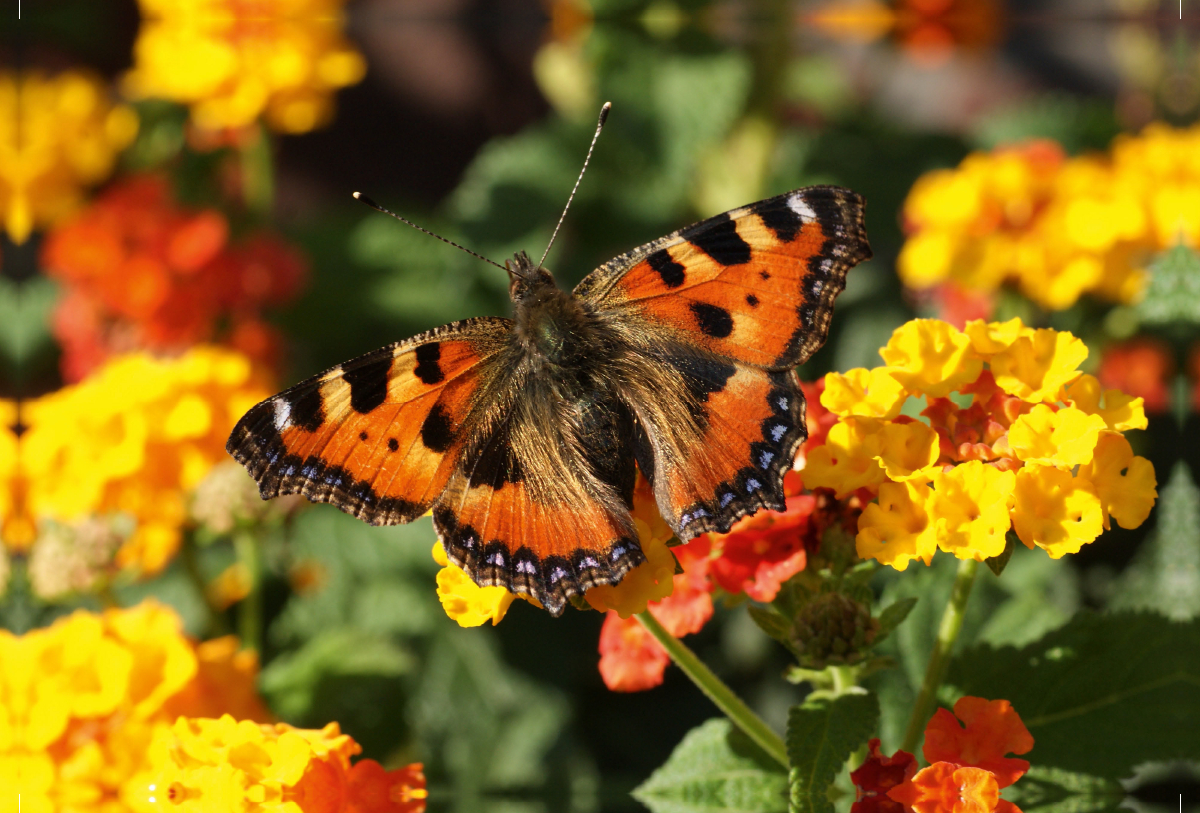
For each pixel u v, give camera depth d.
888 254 0.36
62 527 0.28
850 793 0.25
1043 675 0.25
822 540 0.25
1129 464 0.24
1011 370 0.25
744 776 0.25
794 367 0.25
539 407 0.25
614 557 0.24
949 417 0.25
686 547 0.25
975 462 0.24
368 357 0.25
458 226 0.36
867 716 0.24
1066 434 0.24
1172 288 0.31
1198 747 0.25
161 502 0.29
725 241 0.25
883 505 0.24
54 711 0.25
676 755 0.26
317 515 0.33
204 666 0.26
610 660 0.26
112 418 0.29
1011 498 0.24
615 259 0.26
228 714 0.25
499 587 0.25
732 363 0.25
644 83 0.34
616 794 0.31
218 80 0.34
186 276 0.33
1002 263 0.32
